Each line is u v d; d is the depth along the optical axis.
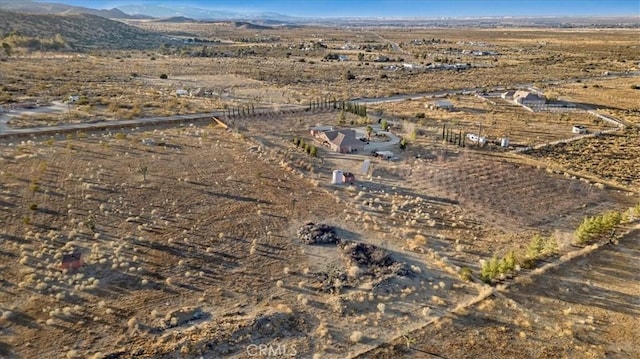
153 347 29.08
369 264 39.81
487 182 59.84
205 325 31.23
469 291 36.94
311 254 41.25
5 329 30.02
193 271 37.72
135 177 56.53
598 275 39.44
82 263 37.34
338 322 32.62
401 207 51.84
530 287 37.53
